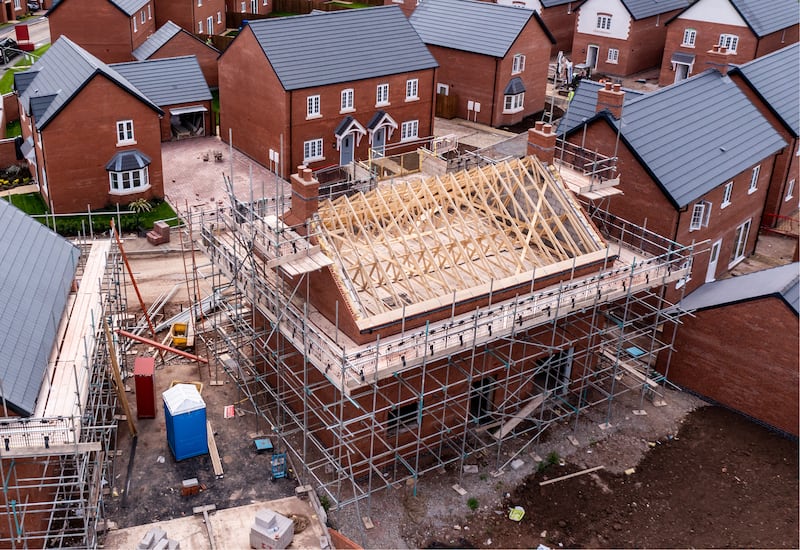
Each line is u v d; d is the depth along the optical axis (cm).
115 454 2698
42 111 4200
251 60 4850
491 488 2697
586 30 7306
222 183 4828
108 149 4312
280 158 4216
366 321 2514
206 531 2422
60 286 2691
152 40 6275
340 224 2803
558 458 2853
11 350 2212
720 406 3167
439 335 2591
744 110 4125
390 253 2741
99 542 2353
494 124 6031
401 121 5259
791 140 4359
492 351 2755
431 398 2755
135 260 3997
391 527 2514
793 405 2953
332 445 2714
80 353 2481
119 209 4412
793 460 2895
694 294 3309
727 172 3669
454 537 2503
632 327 3625
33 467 2161
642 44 7244
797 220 4731
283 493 2594
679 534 2564
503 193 3253
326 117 4856
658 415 3108
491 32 5947
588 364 3138
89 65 4203
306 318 2462
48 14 5903
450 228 2884
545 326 2905
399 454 2783
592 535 2547
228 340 3033
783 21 6600
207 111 5522
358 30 5128
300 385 2822
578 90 3944
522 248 3120
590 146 3603
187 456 2706
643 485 2759
